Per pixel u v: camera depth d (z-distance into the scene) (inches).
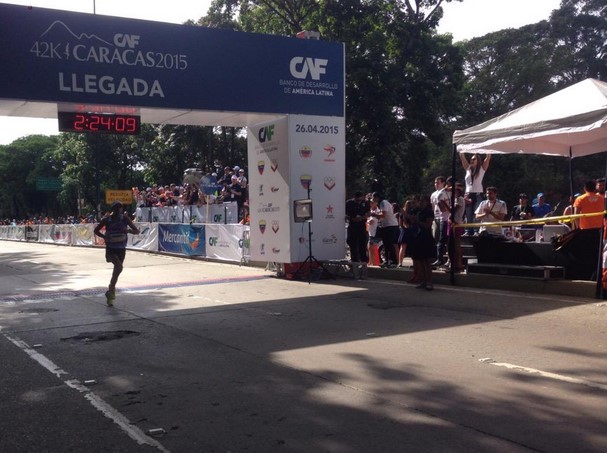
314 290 478.3
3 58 421.7
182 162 1589.6
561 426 178.4
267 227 566.6
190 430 182.9
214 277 587.8
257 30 1347.2
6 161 3061.0
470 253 573.3
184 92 482.6
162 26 474.0
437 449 164.1
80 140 2095.2
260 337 309.6
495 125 434.6
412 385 221.5
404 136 1250.0
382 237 558.9
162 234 903.7
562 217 406.3
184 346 293.4
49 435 181.5
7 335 329.1
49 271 708.7
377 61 1155.3
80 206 2198.6
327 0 1189.1
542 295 405.7
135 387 228.1
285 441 172.7
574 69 1975.9
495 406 197.0
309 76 540.7
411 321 338.3
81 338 316.8
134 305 425.4
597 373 230.2
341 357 264.4
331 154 555.2
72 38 441.4
